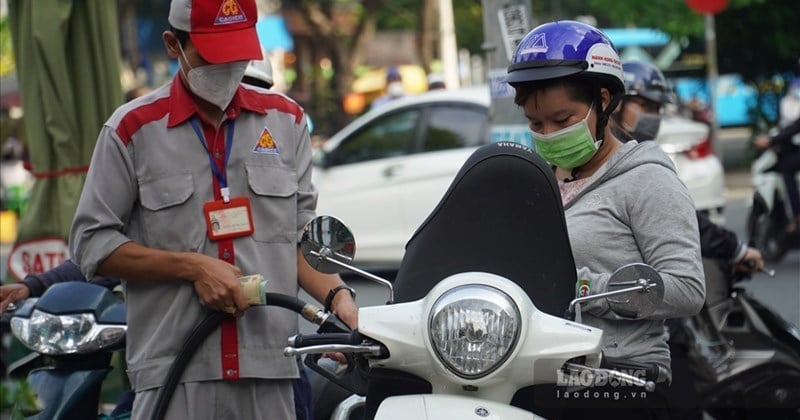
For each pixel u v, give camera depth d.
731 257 6.25
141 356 4.40
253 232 4.42
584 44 4.12
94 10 7.48
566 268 3.84
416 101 13.46
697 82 27.91
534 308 3.64
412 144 13.32
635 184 4.18
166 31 4.38
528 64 4.14
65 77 7.40
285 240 4.50
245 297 4.21
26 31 7.45
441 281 3.68
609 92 4.23
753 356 6.31
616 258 4.18
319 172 13.46
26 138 7.57
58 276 5.39
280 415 4.54
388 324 3.63
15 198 19.88
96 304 5.00
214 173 4.39
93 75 7.54
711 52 21.80
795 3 25.58
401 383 3.86
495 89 8.44
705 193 14.01
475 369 3.49
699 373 6.27
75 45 7.51
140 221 4.41
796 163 14.18
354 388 4.22
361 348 3.65
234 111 4.43
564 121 4.16
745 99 30.48
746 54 26.94
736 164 29.19
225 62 4.23
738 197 23.02
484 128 13.12
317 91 27.97
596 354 3.59
